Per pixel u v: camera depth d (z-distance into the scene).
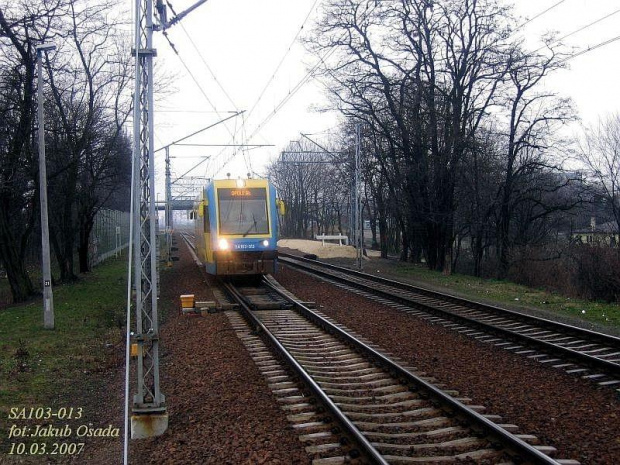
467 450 6.68
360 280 25.58
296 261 37.12
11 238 22.94
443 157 31.19
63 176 29.56
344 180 47.72
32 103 22.27
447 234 33.38
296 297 20.06
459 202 33.28
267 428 7.43
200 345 12.55
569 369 10.19
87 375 11.12
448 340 12.71
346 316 15.99
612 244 24.52
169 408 8.60
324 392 8.67
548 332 13.54
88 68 26.33
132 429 7.65
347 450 6.69
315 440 7.00
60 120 27.84
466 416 7.47
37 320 17.31
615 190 33.34
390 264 37.94
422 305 16.97
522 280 29.28
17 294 22.78
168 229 37.56
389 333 13.57
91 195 32.62
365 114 34.00
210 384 9.55
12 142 22.20
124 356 12.45
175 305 19.52
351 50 31.72
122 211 61.91
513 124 31.98
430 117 31.73
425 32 31.12
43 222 16.11
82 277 31.33
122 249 59.81
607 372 9.80
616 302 21.23
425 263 39.75
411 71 31.67
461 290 23.05
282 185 84.62
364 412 8.08
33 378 10.73
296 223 85.38
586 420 7.55
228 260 21.53
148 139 8.16
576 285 23.73
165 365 11.34
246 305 17.39
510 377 9.69
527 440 6.77
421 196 33.66
